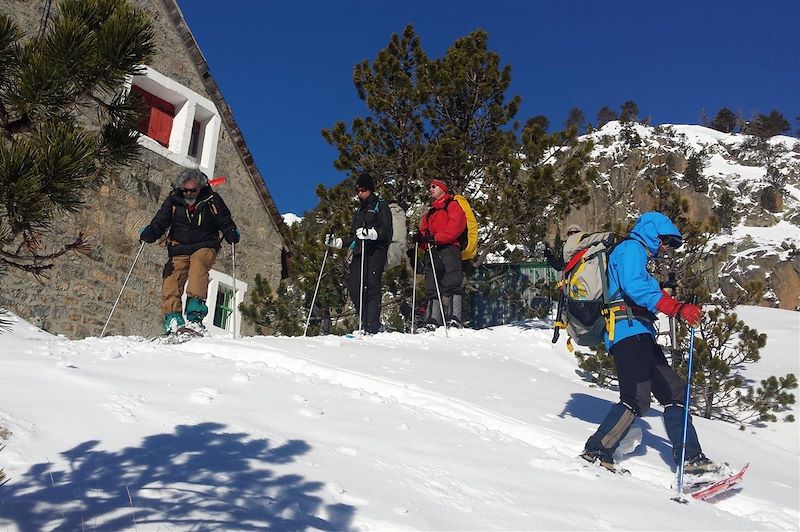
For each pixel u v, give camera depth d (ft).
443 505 10.82
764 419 32.42
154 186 39.01
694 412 33.83
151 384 15.05
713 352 38.78
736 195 235.61
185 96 41.78
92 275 34.86
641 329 16.12
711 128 311.27
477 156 53.78
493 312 50.01
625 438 16.67
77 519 8.21
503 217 46.55
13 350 17.19
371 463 12.17
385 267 31.68
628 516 11.93
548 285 47.03
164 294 23.79
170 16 42.14
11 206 8.58
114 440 11.20
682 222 43.27
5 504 8.40
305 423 13.98
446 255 32.50
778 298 187.11
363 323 30.30
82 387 13.87
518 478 13.05
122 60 9.85
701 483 14.96
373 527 9.46
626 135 252.62
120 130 10.43
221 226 24.32
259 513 9.01
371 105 53.11
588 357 34.14
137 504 8.80
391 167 54.19
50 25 10.23
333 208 52.80
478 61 53.26
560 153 47.57
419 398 18.24
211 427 12.55
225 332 41.52
